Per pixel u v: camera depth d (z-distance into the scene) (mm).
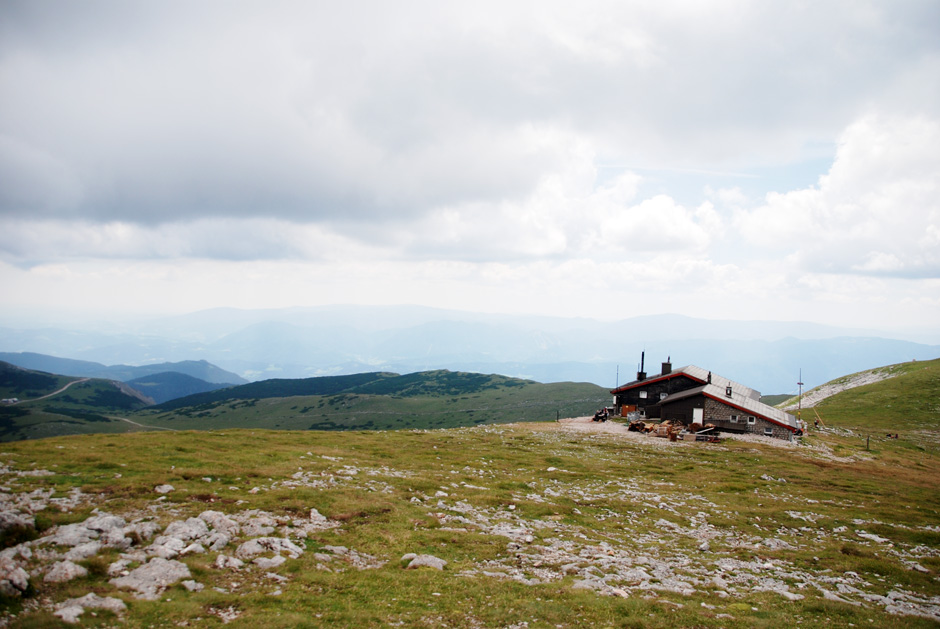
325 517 28188
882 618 20547
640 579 23297
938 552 32062
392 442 63250
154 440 46062
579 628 17859
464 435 75812
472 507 34625
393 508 31172
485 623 18016
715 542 31891
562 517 34156
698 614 19375
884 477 60656
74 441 41906
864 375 183250
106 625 15242
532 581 21891
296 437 59562
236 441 50906
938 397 134875
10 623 14438
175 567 19578
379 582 20828
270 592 18938
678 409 93062
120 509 24672
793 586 24547
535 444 69375
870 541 34250
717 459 65250
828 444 86125
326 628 16812
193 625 16000
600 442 74375
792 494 48469
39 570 17797
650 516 36719
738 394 102062
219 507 27109
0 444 37438
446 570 22734
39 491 25594
